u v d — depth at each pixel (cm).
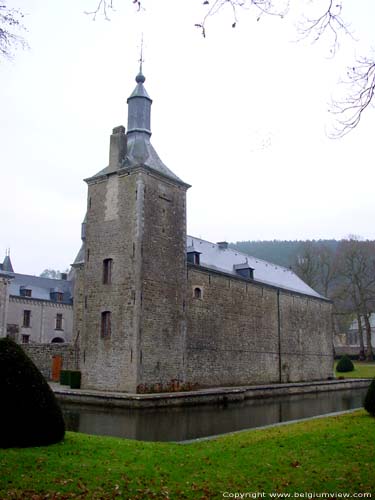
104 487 636
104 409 1786
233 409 1850
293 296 3531
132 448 870
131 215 2256
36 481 649
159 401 1894
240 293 2942
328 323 3981
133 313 2148
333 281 5250
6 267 4825
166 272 2322
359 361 4978
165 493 620
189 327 2491
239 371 2823
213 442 943
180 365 2319
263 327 3122
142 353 2125
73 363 2547
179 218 2456
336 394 2666
